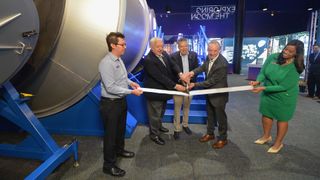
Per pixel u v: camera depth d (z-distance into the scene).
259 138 3.16
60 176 2.21
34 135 2.10
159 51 2.66
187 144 2.97
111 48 1.99
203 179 2.18
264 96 2.76
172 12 11.00
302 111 4.62
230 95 6.29
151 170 2.33
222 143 2.84
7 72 1.64
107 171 2.22
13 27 1.54
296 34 9.08
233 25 11.34
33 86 2.27
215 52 2.56
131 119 3.58
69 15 2.15
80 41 2.19
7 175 2.21
